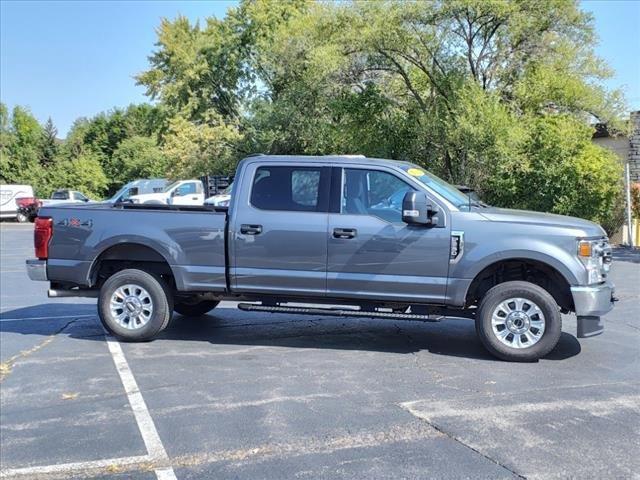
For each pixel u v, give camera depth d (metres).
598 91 18.59
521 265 6.34
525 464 3.76
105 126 64.50
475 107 17.33
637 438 4.12
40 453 4.08
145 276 6.87
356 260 6.26
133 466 3.87
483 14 17.44
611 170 18.17
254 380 5.53
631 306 8.96
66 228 6.92
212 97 34.56
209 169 30.47
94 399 5.10
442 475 3.63
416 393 5.11
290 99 24.78
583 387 5.22
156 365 6.05
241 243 6.50
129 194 26.16
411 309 6.43
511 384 5.32
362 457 3.90
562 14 17.78
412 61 19.06
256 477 3.67
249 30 32.59
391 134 20.28
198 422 4.54
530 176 18.48
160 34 37.88
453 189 6.70
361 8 18.44
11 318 8.54
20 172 51.75
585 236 5.92
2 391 5.32
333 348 6.69
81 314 8.86
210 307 8.38
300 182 6.50
